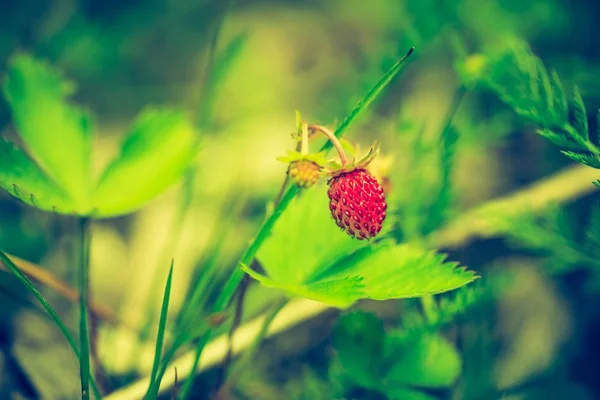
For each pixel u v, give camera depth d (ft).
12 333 1.19
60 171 1.12
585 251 1.15
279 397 1.18
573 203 1.31
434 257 0.99
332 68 1.86
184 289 1.29
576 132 1.05
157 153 1.13
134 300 1.29
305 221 1.05
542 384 1.18
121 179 1.11
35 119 1.15
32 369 1.16
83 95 1.66
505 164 1.50
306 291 0.96
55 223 1.33
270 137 1.60
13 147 1.07
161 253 1.34
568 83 1.26
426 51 1.48
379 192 1.01
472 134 1.29
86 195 1.11
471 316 1.13
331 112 1.39
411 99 1.43
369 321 1.08
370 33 1.94
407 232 1.22
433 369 1.08
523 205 1.24
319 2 2.04
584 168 1.31
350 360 1.07
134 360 1.17
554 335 1.25
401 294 0.98
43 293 1.25
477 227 1.27
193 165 1.23
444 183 1.22
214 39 1.29
